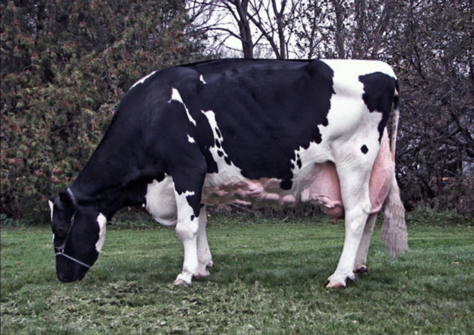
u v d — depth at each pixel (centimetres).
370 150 524
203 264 601
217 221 1670
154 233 1335
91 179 576
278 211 1775
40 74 1614
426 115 1489
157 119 539
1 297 534
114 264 734
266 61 551
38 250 965
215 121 531
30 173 1541
